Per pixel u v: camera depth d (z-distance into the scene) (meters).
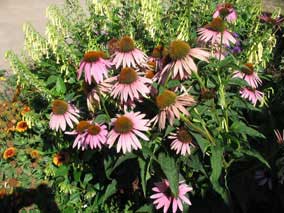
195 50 2.55
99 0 3.75
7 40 6.99
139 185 3.14
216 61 2.79
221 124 2.74
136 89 2.57
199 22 3.73
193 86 2.83
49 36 3.34
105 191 3.27
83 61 2.68
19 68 3.40
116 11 3.79
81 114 3.20
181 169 2.91
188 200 2.71
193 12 3.78
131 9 3.78
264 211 3.18
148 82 2.63
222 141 2.69
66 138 3.64
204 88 2.69
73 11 4.22
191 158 2.69
